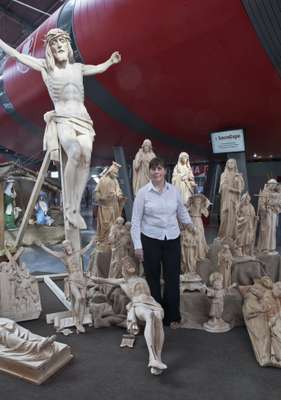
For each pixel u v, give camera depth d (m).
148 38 7.54
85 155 4.11
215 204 13.83
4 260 5.00
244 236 5.10
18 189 11.75
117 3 7.53
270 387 2.94
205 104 8.82
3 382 3.00
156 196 3.72
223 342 3.75
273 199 5.37
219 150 9.78
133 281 3.77
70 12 9.05
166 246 3.81
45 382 3.00
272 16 6.26
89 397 2.80
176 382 3.01
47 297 5.30
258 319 3.65
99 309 4.21
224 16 6.55
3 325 3.33
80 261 4.13
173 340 3.79
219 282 3.99
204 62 7.56
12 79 12.05
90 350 3.59
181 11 6.81
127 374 3.14
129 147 12.67
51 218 12.24
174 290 3.89
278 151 13.08
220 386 2.96
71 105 4.09
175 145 11.90
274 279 5.28
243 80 7.80
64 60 4.10
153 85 8.59
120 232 4.73
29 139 15.65
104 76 8.75
